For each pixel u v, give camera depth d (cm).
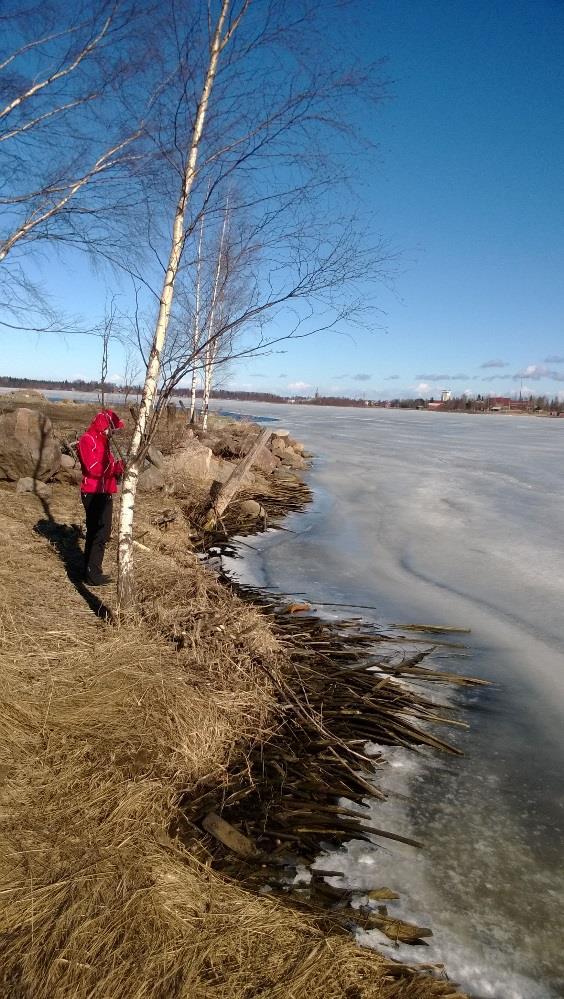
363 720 451
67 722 369
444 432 3753
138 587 596
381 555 946
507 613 702
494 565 888
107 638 475
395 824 350
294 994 229
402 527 1131
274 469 1780
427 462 2128
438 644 612
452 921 282
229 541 1013
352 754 411
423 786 389
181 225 466
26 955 229
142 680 417
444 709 488
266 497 1370
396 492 1506
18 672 406
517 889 304
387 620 677
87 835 294
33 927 241
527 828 352
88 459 578
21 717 365
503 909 291
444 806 370
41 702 381
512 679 544
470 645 614
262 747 403
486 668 565
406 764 412
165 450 1596
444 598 752
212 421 3141
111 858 282
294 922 265
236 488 1120
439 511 1269
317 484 1645
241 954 244
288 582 807
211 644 490
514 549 972
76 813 307
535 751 435
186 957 238
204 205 475
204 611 542
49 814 303
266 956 245
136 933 245
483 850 332
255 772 379
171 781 350
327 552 962
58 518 842
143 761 355
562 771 412
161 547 835
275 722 434
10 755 336
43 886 260
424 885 304
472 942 271
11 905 249
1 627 459
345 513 1259
